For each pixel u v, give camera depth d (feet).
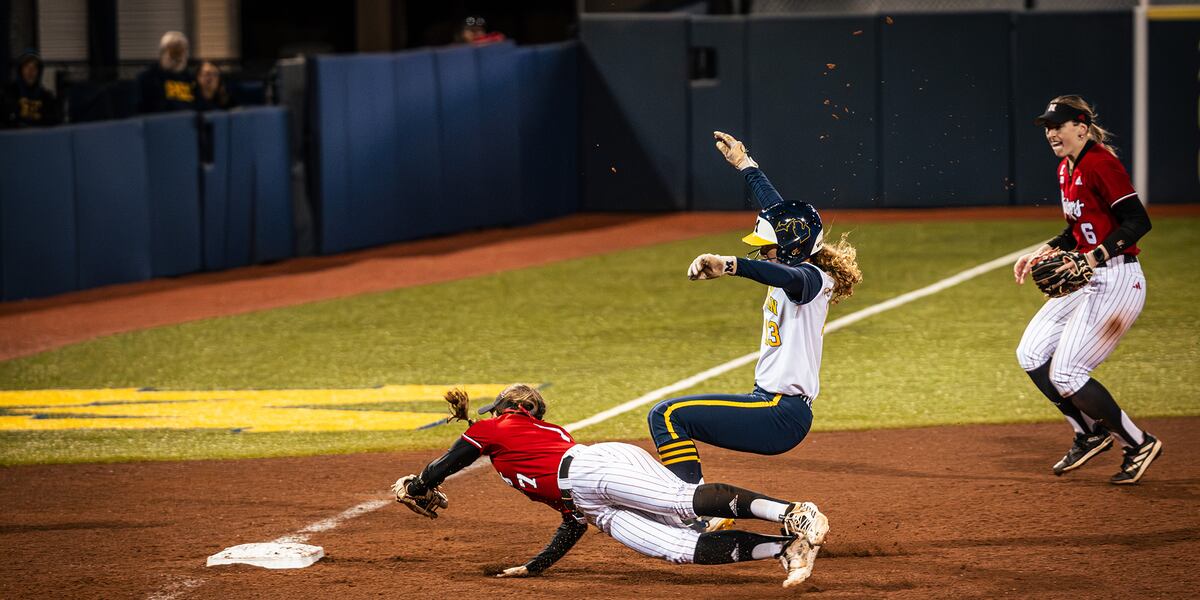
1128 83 209.77
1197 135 211.41
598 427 99.76
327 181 185.57
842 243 67.67
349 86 185.88
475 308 150.30
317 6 283.18
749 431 63.72
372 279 170.09
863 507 77.05
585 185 224.74
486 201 207.41
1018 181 211.20
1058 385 78.54
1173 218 198.59
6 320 147.23
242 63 218.79
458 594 63.41
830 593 62.39
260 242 181.06
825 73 210.38
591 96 221.46
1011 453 89.25
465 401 63.26
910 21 207.41
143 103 180.14
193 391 115.24
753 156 215.51
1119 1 221.46
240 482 86.58
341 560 69.36
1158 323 131.95
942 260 170.60
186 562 69.36
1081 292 78.95
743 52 212.84
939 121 209.26
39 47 233.55
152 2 250.37
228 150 175.83
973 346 124.77
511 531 74.43
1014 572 64.75
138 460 93.09
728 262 59.52
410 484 63.16
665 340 131.75
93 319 147.54
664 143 219.20
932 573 64.95
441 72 197.67
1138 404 102.22
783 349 64.13
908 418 100.27
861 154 211.61
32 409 109.60
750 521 75.20
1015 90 208.74
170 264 172.04
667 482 60.39
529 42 288.71
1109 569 64.85
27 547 72.54
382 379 118.32
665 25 215.92
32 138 154.92
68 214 159.74
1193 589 61.77
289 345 133.08
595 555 69.62
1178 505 75.46
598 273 170.60
